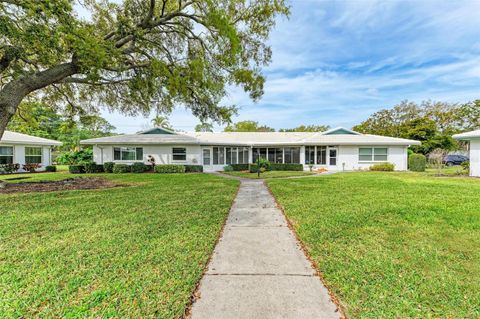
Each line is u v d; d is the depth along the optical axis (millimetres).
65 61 8883
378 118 33938
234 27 8734
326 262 3172
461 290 2520
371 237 4059
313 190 8914
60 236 4141
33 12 5938
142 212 5750
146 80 9859
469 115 28250
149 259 3260
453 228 4496
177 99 10734
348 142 19750
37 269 2986
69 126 13414
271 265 3119
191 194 8156
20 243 3836
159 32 9680
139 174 16234
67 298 2396
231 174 16766
